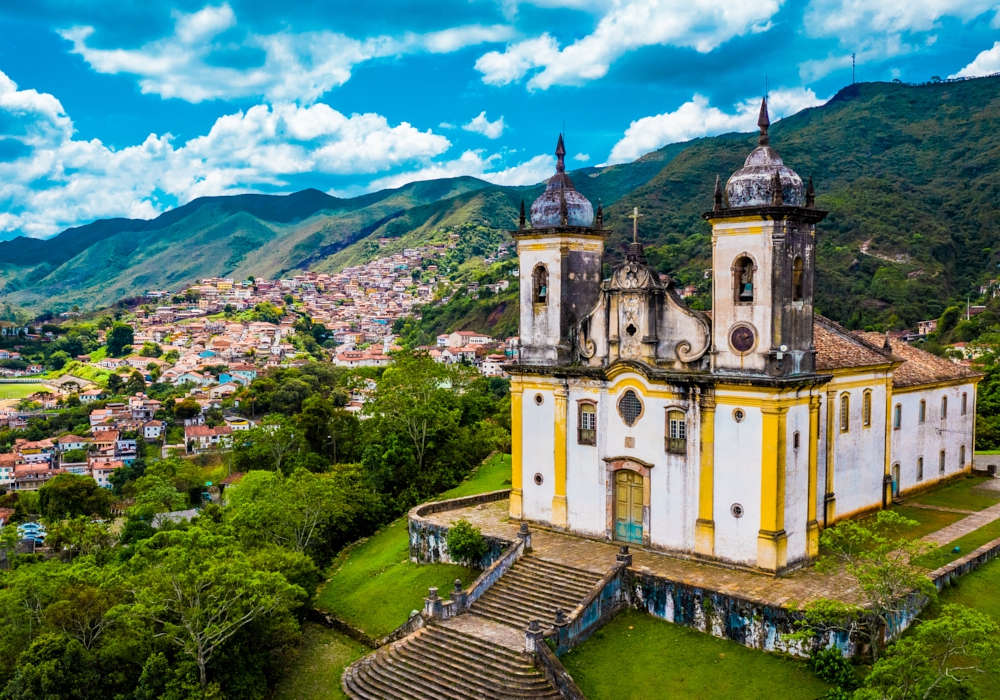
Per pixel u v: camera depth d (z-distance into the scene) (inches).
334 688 1295.5
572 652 1217.4
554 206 1577.3
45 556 2736.2
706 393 1352.1
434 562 1649.9
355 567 1857.8
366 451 2361.0
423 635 1299.2
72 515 3671.3
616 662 1192.2
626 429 1478.8
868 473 1685.5
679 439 1400.1
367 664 1296.8
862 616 1124.5
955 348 3806.6
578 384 1550.2
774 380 1255.5
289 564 1594.5
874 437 1696.6
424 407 2506.2
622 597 1331.2
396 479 2357.3
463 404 3058.6
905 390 1815.9
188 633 1272.1
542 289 1631.4
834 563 1188.5
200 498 4001.0
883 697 948.6
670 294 1429.6
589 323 1545.3
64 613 1305.4
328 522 1980.8
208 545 1637.6
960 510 1760.6
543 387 1609.3
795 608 1149.1
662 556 1421.0
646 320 1443.2
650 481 1441.9
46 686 1201.4
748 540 1318.9
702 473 1366.9
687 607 1258.0
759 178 1293.1
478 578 1403.8
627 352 1480.1
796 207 1272.1
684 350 1406.3
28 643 1332.4
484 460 2689.5
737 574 1311.5
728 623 1211.9
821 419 1514.5
